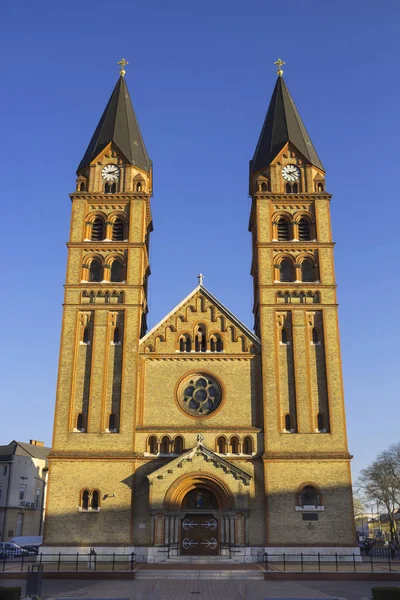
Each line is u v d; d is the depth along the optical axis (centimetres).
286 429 6228
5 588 2959
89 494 5925
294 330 6562
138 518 5881
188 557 5638
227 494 5831
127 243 6912
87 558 5697
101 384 6344
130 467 6006
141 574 4838
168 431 6181
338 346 6488
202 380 6469
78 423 6259
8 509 10381
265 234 6988
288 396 6350
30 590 3278
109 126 7612
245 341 6588
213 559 5631
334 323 6581
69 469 6009
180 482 5856
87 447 6103
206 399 6375
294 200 7156
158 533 5731
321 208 7112
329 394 6300
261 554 5731
